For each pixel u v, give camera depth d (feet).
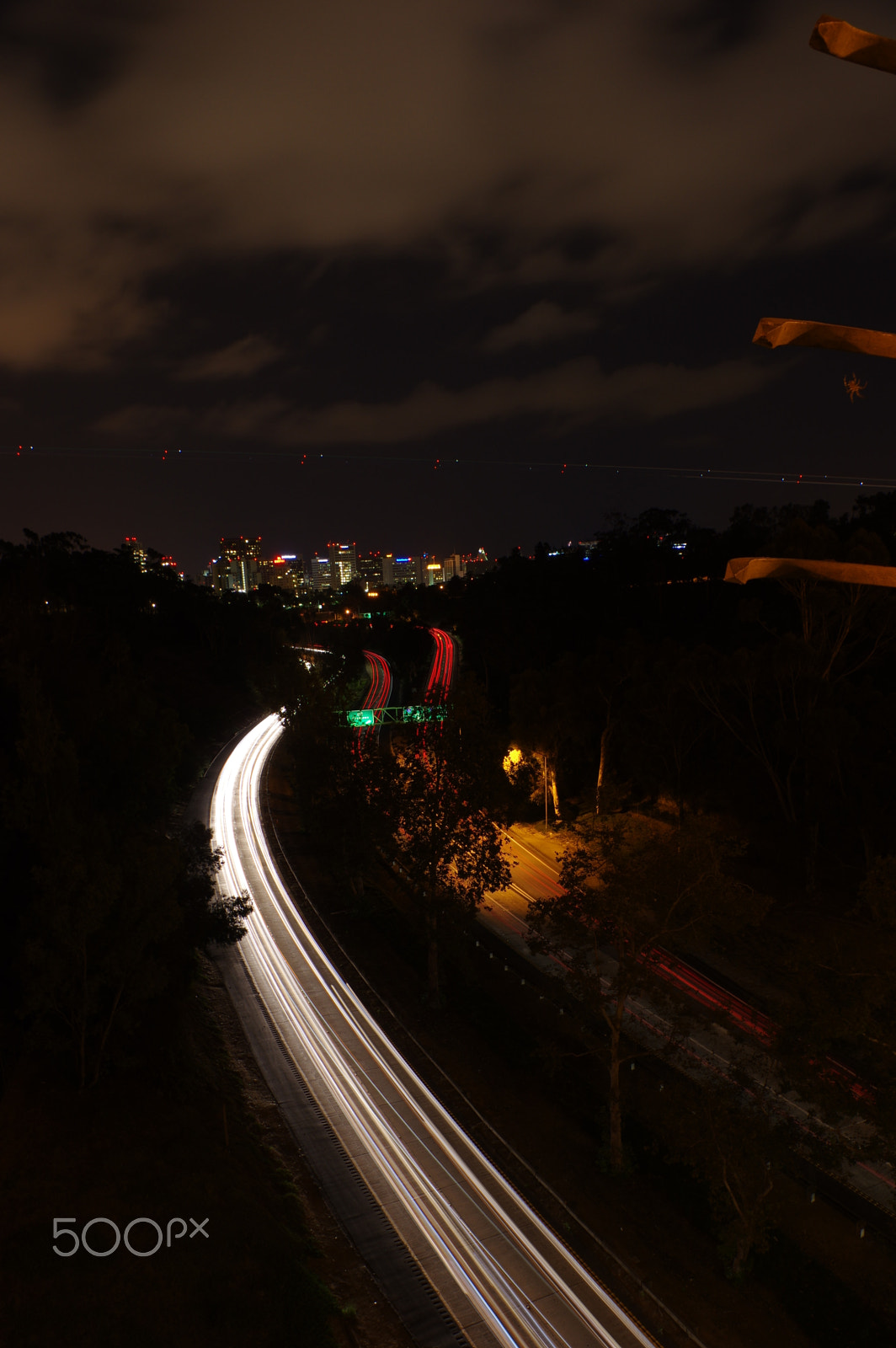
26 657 210.18
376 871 227.20
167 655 452.35
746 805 212.43
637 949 123.24
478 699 170.40
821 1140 124.67
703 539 411.13
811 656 202.18
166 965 126.41
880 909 90.58
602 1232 111.14
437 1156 123.65
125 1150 103.65
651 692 229.04
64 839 116.88
